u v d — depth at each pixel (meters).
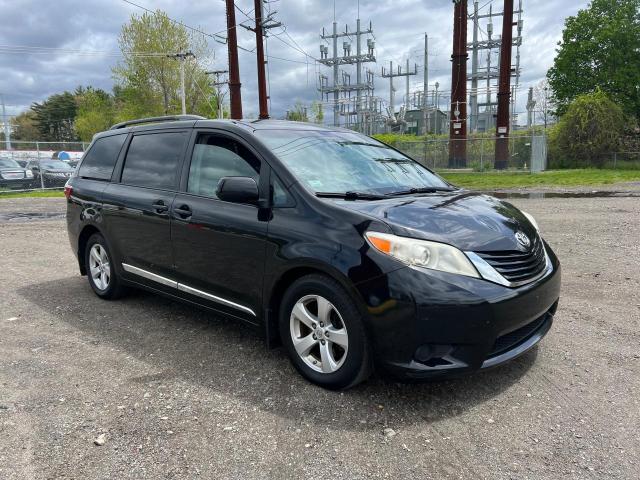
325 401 3.14
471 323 2.85
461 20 28.73
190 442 2.72
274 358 3.80
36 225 11.30
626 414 2.95
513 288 3.02
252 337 4.24
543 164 26.61
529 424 2.87
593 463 2.51
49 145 27.84
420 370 2.88
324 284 3.14
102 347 4.05
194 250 4.02
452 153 27.86
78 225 5.48
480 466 2.50
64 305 5.20
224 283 3.82
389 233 2.98
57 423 2.92
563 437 2.73
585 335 4.14
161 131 4.70
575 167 28.89
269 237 3.43
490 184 20.53
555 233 8.78
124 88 40.62
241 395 3.23
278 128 4.16
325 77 55.59
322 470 2.48
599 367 3.56
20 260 7.50
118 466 2.52
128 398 3.21
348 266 3.00
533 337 3.39
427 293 2.82
